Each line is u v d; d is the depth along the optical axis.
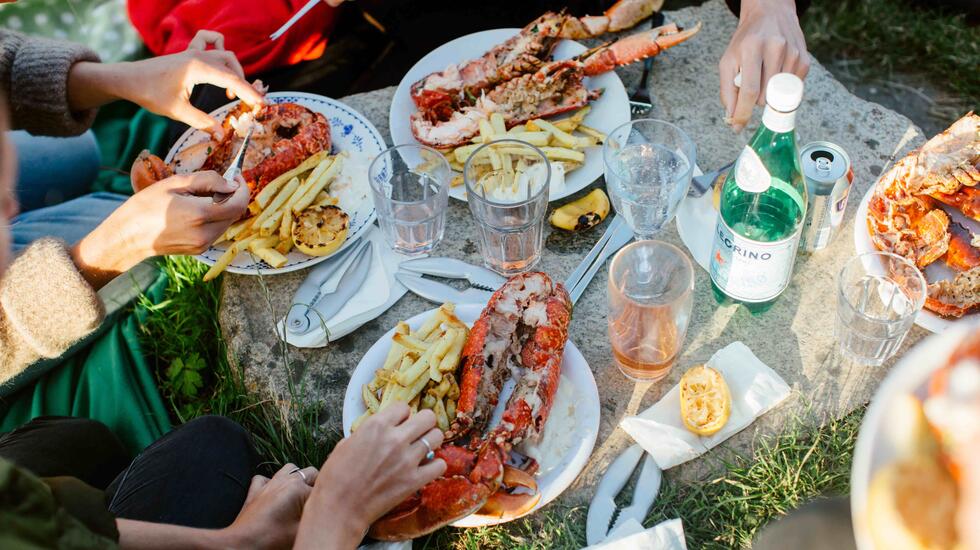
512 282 1.53
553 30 2.06
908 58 3.25
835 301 1.72
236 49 2.64
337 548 1.27
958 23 3.24
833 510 1.09
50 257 1.63
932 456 0.62
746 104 1.73
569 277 1.76
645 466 1.52
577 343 1.69
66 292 1.65
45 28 2.87
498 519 1.39
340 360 1.74
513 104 1.96
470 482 1.29
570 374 1.55
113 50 2.84
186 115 1.97
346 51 2.86
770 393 1.56
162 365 2.23
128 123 2.72
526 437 1.37
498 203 1.59
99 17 2.88
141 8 2.69
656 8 2.18
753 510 1.53
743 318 1.71
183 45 2.58
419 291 1.76
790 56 1.75
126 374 2.13
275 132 1.97
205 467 1.53
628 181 1.67
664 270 1.51
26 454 1.58
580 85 1.98
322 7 2.70
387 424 1.32
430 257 1.82
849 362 1.63
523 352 1.49
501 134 1.90
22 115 1.95
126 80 1.94
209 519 1.48
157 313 2.21
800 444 1.58
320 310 1.75
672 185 1.57
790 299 1.73
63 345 1.72
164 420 2.09
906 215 1.62
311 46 2.78
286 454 1.70
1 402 2.12
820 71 2.12
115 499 1.52
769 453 1.54
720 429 1.53
